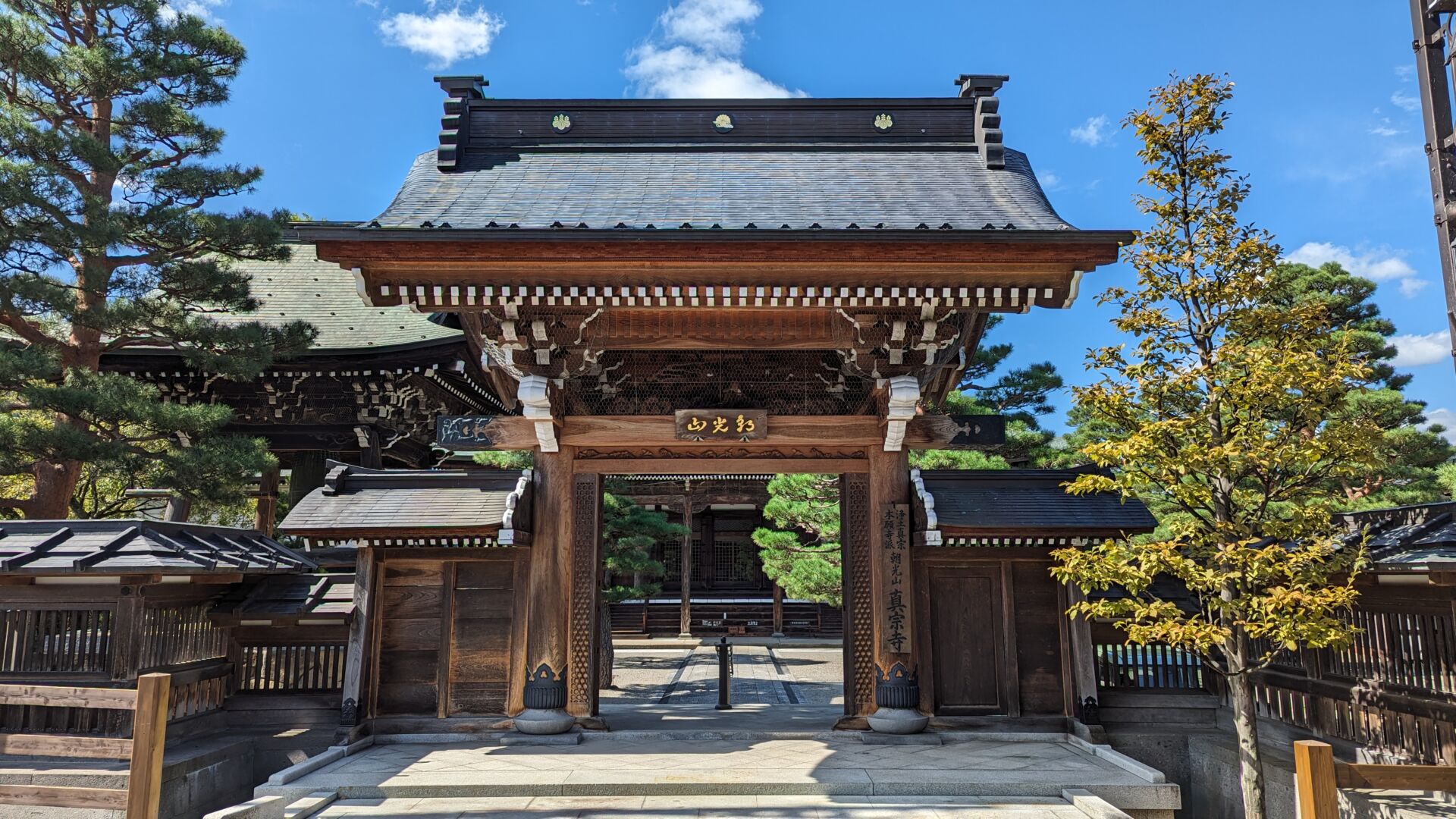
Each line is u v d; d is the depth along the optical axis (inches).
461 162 486.9
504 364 436.8
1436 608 333.4
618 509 759.7
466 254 382.9
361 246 380.8
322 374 738.8
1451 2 285.0
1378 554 339.3
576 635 449.7
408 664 448.5
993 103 501.7
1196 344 381.1
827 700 686.5
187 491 577.6
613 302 401.1
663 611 1352.1
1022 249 380.5
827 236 372.8
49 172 553.9
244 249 657.0
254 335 618.5
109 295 618.8
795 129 514.3
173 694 414.9
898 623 437.1
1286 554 332.2
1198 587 357.4
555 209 428.1
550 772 366.0
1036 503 447.5
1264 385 341.4
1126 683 461.4
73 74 600.7
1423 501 673.0
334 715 455.2
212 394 755.4
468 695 444.1
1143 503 455.2
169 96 653.3
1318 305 368.2
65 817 363.9
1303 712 415.2
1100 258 382.9
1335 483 719.1
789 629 1296.8
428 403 790.5
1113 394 377.1
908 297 398.3
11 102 624.4
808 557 796.6
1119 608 363.6
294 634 461.7
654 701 681.6
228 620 453.4
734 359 478.9
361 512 442.3
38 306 563.2
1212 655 458.3
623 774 362.9
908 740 422.0
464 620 450.6
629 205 434.9
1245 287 368.8
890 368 430.0
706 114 515.5
